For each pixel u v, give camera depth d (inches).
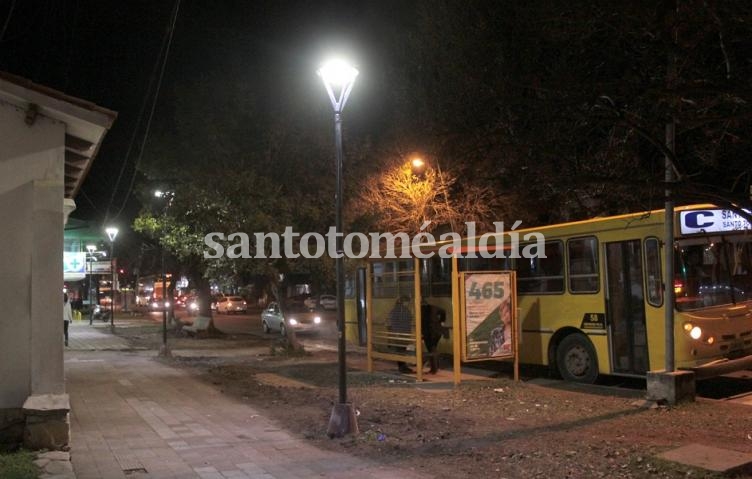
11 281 323.6
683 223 457.7
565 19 260.5
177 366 695.1
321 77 383.9
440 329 596.1
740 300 477.1
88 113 326.3
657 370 451.2
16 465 275.4
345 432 359.9
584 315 514.0
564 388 501.7
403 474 287.4
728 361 453.7
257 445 343.9
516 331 533.0
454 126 358.9
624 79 247.0
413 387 518.6
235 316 2090.3
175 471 293.3
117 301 2625.5
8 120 326.3
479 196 679.7
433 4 585.9
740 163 299.1
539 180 283.4
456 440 342.3
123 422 401.7
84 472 290.8
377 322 615.8
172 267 1255.5
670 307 417.7
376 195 703.7
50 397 317.7
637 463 282.0
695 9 228.4
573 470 280.1
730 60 232.4
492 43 319.6
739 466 266.5
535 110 270.2
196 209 724.7
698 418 366.0
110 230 1229.1
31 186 328.5
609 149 335.9
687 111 250.5
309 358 770.8
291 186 714.8
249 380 581.9
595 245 509.0
